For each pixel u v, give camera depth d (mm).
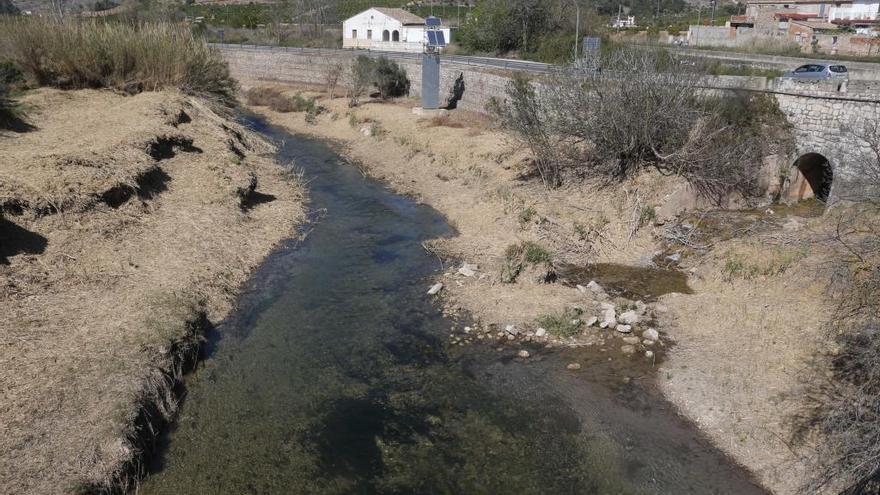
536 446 8992
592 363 11078
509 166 21297
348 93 36156
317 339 11734
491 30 45625
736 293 13164
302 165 24297
